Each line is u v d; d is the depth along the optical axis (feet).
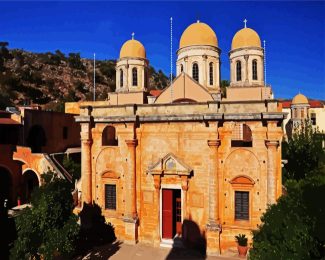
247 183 75.51
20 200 119.75
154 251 78.33
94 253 77.30
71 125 151.02
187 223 79.77
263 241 51.70
